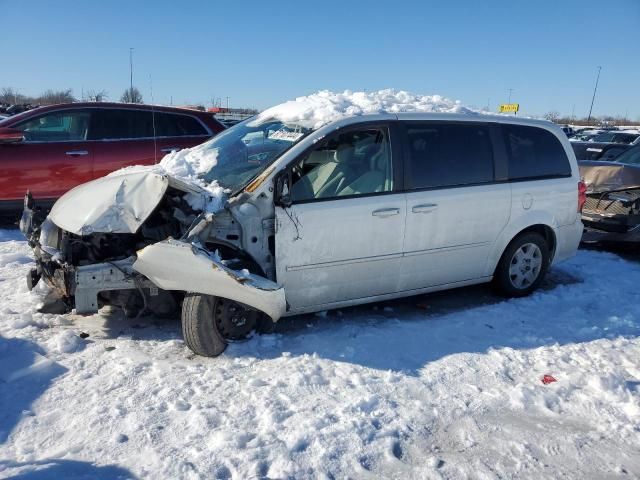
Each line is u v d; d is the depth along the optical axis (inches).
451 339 174.7
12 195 291.1
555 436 126.8
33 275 170.7
